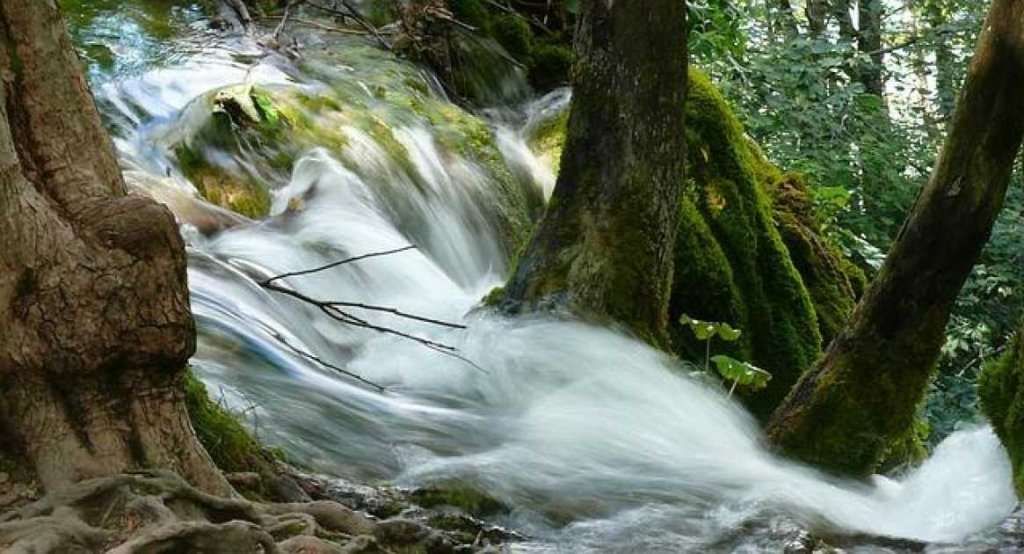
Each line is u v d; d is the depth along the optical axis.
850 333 5.53
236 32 8.76
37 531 2.56
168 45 8.24
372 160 7.55
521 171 8.59
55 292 2.73
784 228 8.71
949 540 4.37
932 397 11.53
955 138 5.19
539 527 4.22
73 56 2.98
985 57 5.08
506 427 5.21
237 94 7.31
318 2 9.66
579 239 6.36
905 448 6.43
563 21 10.57
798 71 14.04
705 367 6.91
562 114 9.27
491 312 6.36
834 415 5.45
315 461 4.38
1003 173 5.21
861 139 14.09
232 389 4.69
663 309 6.49
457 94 9.41
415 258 7.04
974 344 12.66
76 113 2.94
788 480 5.02
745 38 13.92
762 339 7.85
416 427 4.98
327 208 7.04
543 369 5.87
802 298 8.05
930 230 5.28
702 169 8.00
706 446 5.43
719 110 8.20
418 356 5.95
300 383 5.02
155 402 2.88
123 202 2.81
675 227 6.53
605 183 6.39
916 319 5.39
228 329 5.22
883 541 4.29
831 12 16.80
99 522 2.67
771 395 7.72
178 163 6.95
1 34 2.87
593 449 5.09
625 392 5.81
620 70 6.34
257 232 6.68
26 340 2.73
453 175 7.97
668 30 6.33
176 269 2.83
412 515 3.88
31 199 2.74
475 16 9.93
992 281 12.77
